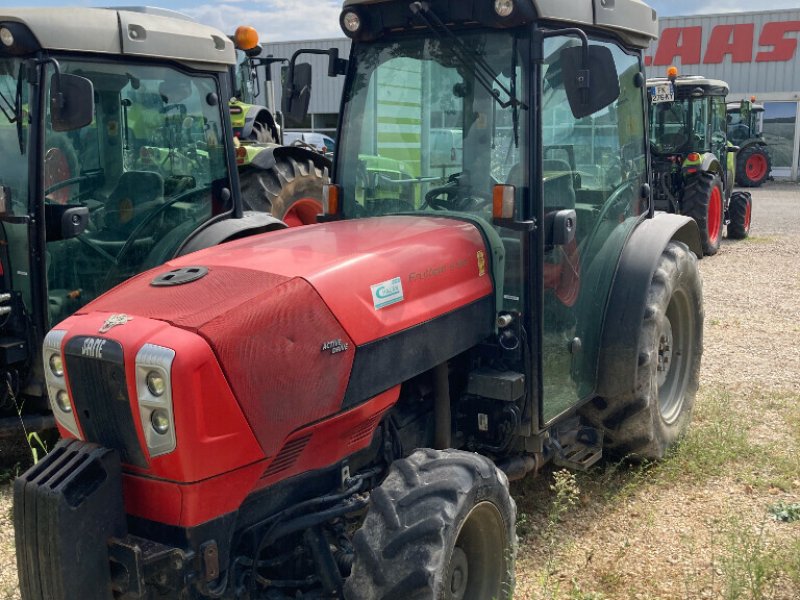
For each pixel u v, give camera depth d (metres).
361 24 3.52
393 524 2.55
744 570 3.34
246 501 2.55
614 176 4.00
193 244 5.09
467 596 2.84
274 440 2.47
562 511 3.83
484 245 3.30
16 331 4.30
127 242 4.78
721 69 25.30
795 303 8.40
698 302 4.65
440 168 3.47
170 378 2.26
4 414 4.46
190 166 5.10
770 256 11.37
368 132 3.67
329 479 2.79
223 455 2.36
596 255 3.90
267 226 5.48
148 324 2.38
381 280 2.82
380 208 3.66
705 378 5.97
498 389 3.25
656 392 4.17
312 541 2.72
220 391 2.33
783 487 4.16
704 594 3.25
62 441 2.53
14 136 4.25
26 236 4.22
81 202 4.50
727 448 4.57
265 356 2.44
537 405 3.38
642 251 4.05
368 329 2.73
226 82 5.29
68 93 3.74
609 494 4.07
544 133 3.36
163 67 4.86
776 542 3.62
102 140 4.58
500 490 2.82
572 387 3.78
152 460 2.35
